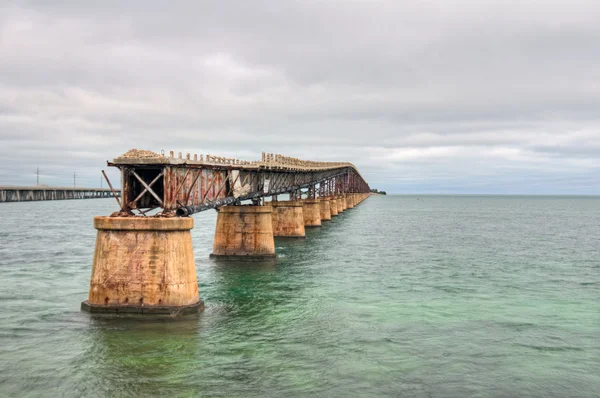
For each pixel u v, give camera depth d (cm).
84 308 2825
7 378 2138
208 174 3644
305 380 2169
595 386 2178
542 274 4769
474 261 5584
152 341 2541
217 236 5134
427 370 2303
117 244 2747
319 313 3159
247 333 2728
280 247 6412
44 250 6012
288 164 6744
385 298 3609
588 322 3064
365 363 2366
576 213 19125
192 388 2069
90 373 2186
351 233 8712
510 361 2427
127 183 2827
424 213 17475
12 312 3030
